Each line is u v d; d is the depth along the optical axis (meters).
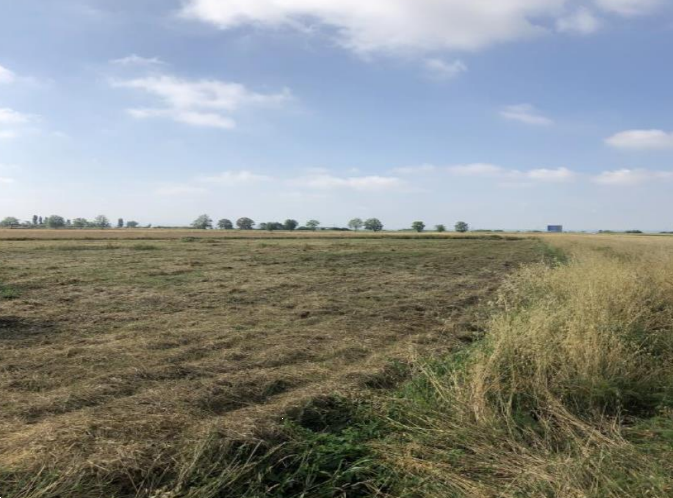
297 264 21.45
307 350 7.08
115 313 9.69
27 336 7.77
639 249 24.78
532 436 4.10
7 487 3.06
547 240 62.91
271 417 4.34
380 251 32.81
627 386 5.03
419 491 3.39
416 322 9.29
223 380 5.44
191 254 26.94
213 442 3.69
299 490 3.51
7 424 4.21
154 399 4.83
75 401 4.82
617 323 6.65
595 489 3.19
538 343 5.34
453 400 4.64
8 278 14.60
